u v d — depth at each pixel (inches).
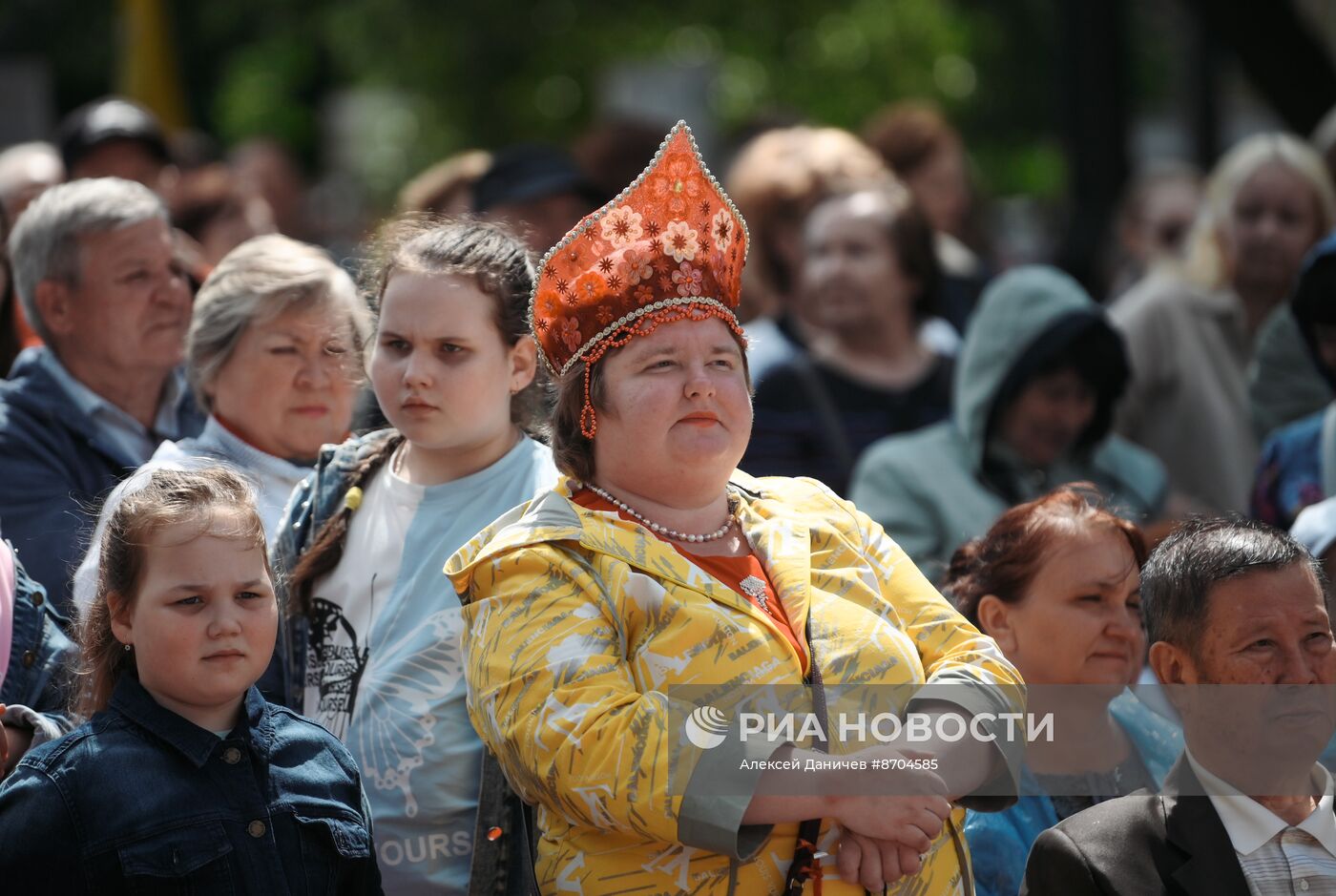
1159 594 406.0
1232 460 829.8
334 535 438.3
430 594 424.5
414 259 439.2
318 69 2326.5
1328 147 971.3
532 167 882.1
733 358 392.2
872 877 355.6
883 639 380.8
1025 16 2496.3
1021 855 434.0
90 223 551.5
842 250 765.3
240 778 378.6
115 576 385.1
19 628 438.0
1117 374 684.7
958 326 946.7
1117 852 392.5
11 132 1418.6
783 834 362.6
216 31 2148.1
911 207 785.6
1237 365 844.0
